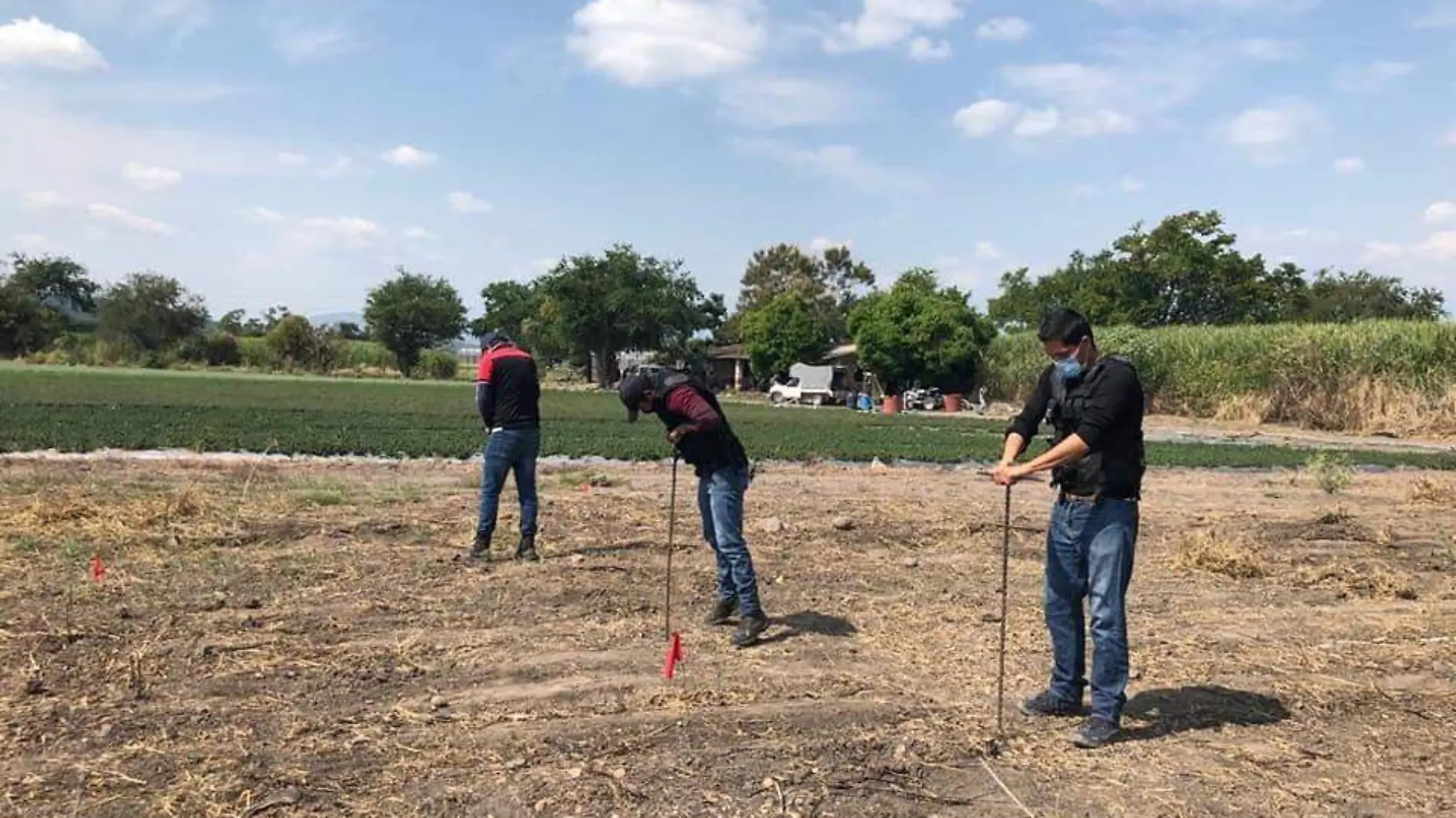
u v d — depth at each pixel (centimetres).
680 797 429
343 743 478
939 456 2227
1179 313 7356
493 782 438
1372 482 1898
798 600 798
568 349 8219
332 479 1443
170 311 8525
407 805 415
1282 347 4016
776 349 7444
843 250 11356
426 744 480
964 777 472
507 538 1009
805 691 581
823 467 1952
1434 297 8181
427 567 852
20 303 8481
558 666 610
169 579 775
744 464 694
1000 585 878
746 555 676
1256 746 525
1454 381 3500
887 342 5706
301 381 6150
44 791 415
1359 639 739
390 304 8631
